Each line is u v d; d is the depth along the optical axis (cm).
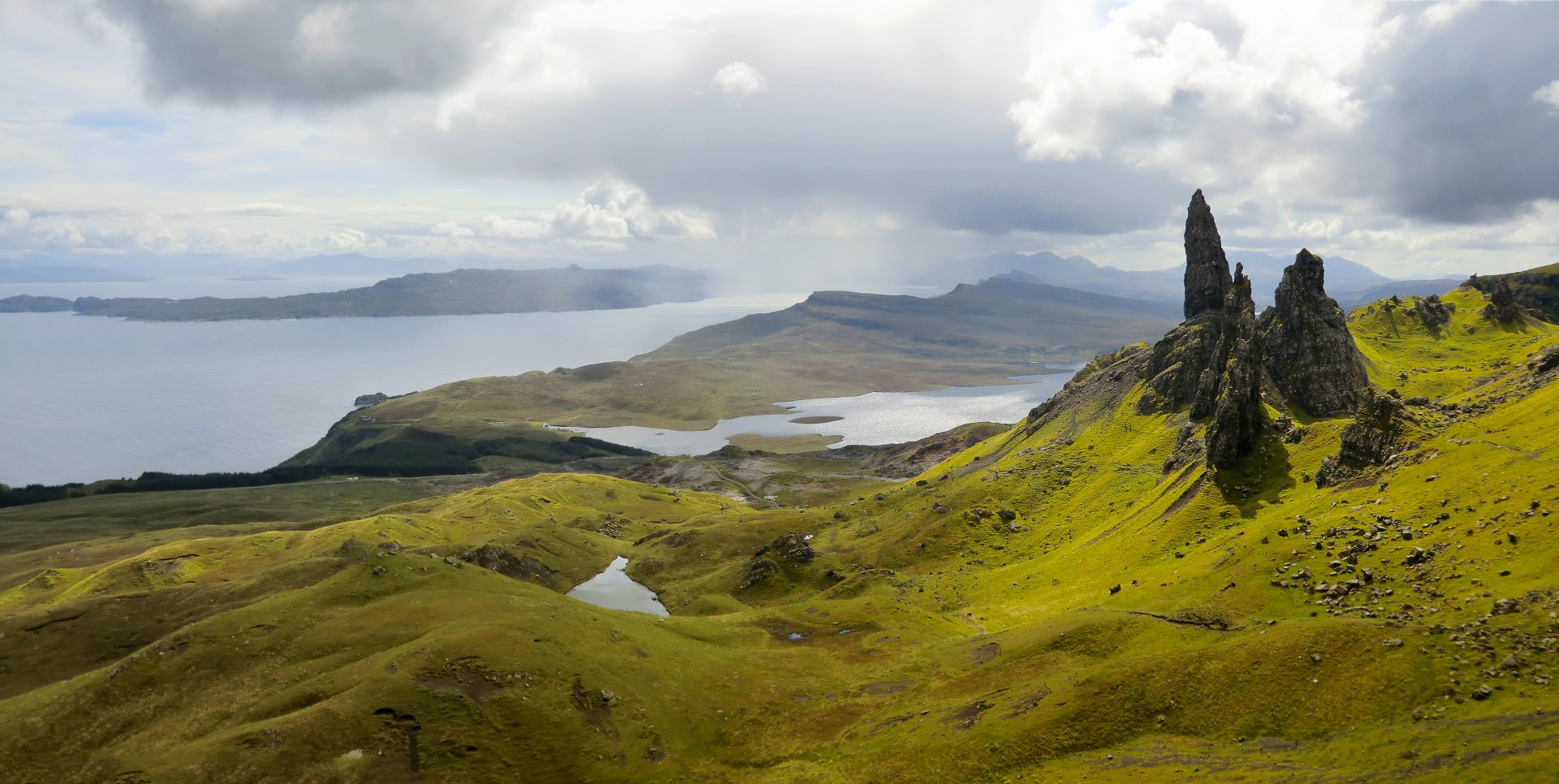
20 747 10856
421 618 13650
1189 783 7538
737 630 16475
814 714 12006
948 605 17538
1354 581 9919
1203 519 15312
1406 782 6538
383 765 10069
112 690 11950
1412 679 7750
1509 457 10788
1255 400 17625
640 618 16038
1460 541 9581
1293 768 7312
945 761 9381
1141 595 12775
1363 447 13650
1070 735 9081
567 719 11181
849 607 17338
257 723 10612
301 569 18762
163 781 9562
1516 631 7731
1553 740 6322
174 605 17525
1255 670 8906
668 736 11475
